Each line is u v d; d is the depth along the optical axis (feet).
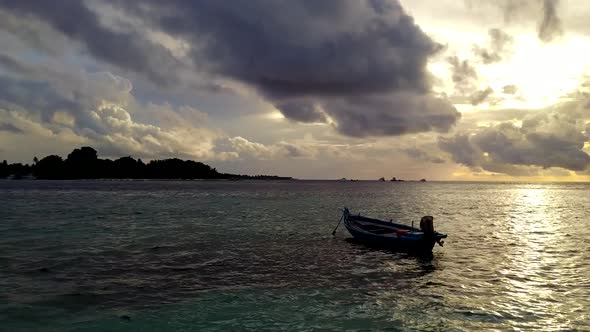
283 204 225.35
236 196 310.45
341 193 395.96
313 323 45.70
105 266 70.44
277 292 56.75
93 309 49.24
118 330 43.42
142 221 136.67
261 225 128.26
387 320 46.60
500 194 423.64
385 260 77.92
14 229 114.21
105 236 102.94
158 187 512.22
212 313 48.47
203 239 100.22
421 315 48.08
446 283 61.82
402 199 299.17
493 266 73.26
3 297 52.85
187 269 69.15
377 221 106.63
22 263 71.77
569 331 43.50
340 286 60.03
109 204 214.90
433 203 255.29
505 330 43.73
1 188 427.74
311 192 410.93
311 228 121.90
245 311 49.24
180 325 44.86
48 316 46.83
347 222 105.91
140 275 64.80
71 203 220.43
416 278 64.69
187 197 290.35
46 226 121.08
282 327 44.57
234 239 100.73
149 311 48.85
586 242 99.86
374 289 58.65
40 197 274.57
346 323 45.75
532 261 77.36
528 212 191.21
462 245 95.25
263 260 76.89
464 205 239.09
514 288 59.11
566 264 74.79
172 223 131.85
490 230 122.62
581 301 53.06
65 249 85.15
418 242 82.84
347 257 80.33
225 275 65.62
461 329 44.01
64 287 57.67
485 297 54.90
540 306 51.16
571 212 192.44
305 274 66.80
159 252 83.25
